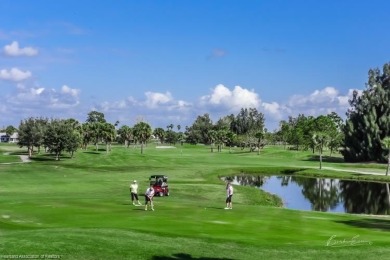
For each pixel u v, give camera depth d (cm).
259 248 2384
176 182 8688
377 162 16612
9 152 19362
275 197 7638
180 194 6925
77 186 7650
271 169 12612
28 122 17300
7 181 8431
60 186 7606
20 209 3788
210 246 2333
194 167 12519
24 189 7056
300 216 3991
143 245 2197
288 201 7606
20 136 17075
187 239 2444
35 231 2394
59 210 3744
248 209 4331
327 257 2277
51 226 2966
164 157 16138
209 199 6550
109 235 2350
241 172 12256
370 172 12631
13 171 10669
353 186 9862
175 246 2259
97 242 2153
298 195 8388
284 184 10112
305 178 11412
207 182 8838
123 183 8256
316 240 2777
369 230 3378
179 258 2062
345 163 16350
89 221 3180
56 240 2123
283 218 3744
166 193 6556
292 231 3091
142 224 3055
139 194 6488
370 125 16862
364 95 17712
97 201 4706
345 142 17400
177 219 3338
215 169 12088
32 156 16750
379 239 2917
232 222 3331
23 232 2358
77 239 2175
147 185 7988
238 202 6544
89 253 1981
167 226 2997
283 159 17575
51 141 15212
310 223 3538
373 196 8369
